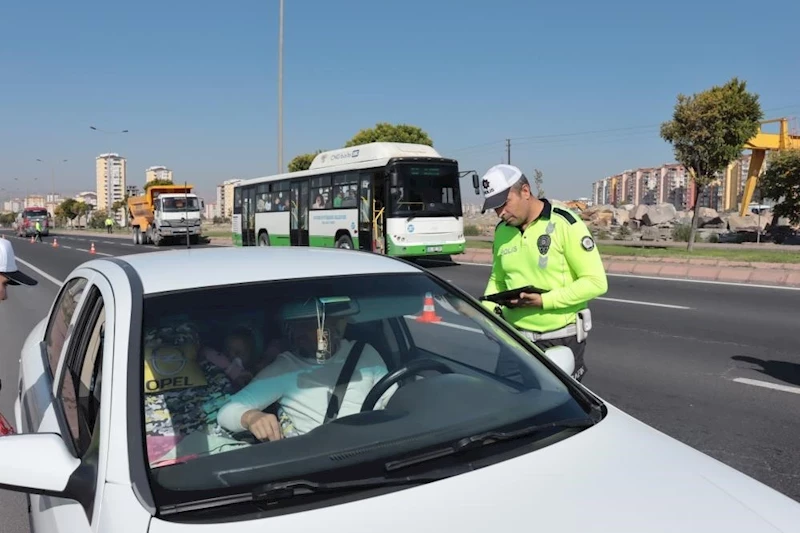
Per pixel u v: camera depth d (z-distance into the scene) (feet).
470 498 6.14
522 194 11.85
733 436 16.29
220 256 9.73
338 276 9.22
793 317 31.96
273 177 86.48
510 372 8.62
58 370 9.54
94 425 7.14
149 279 8.41
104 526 5.86
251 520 5.80
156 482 6.25
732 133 57.31
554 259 11.85
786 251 63.93
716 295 39.68
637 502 6.17
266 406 7.80
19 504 13.78
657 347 26.35
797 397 19.38
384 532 5.66
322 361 8.48
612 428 7.57
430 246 63.72
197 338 7.71
